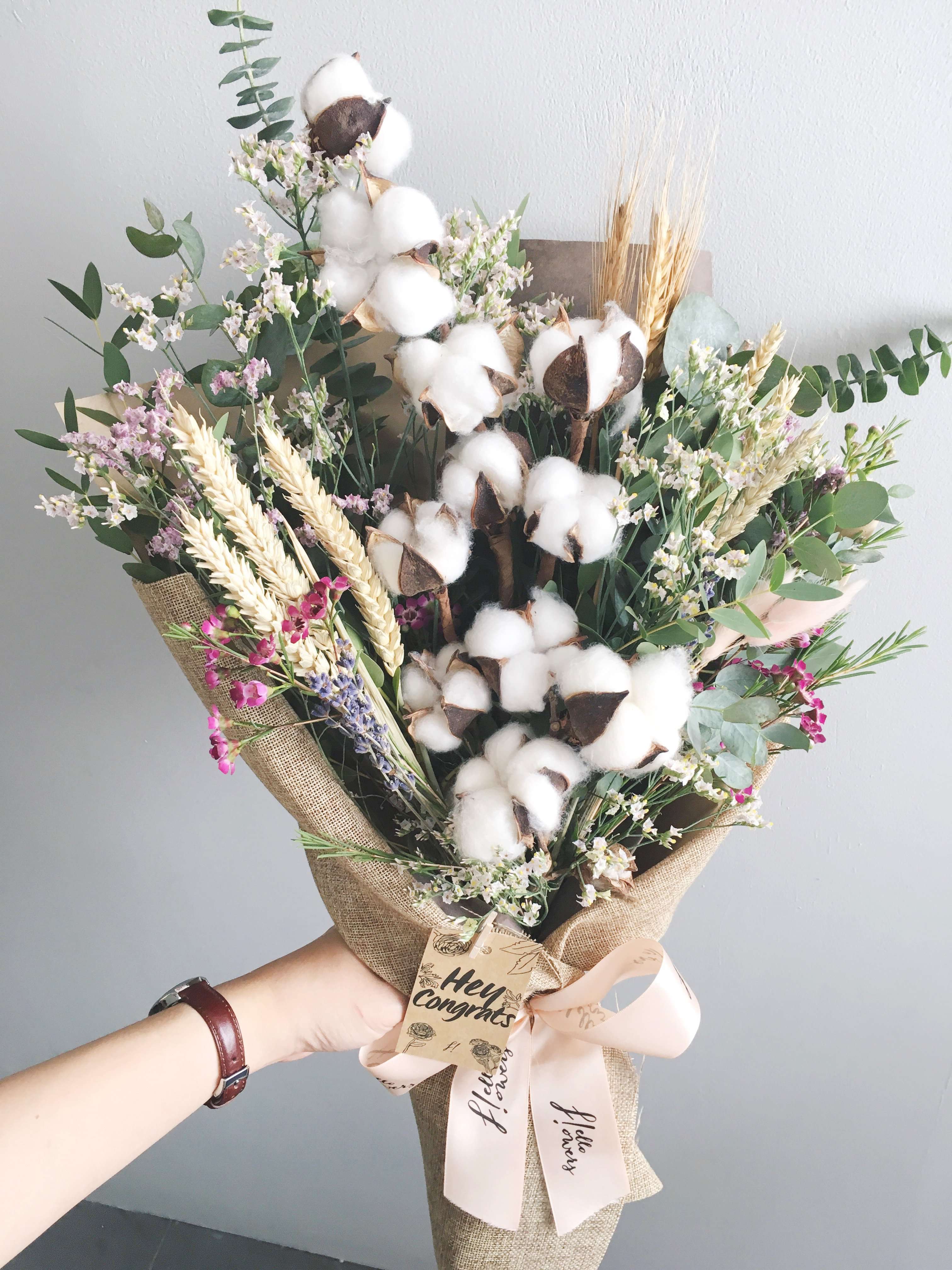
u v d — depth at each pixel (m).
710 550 0.40
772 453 0.43
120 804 0.81
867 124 0.53
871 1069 0.76
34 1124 0.44
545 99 0.56
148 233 0.55
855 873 0.70
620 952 0.50
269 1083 0.90
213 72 0.58
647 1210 0.87
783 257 0.56
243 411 0.47
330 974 0.53
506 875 0.43
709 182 0.56
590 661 0.39
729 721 0.43
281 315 0.45
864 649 0.64
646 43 0.54
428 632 0.49
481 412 0.41
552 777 0.40
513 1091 0.54
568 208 0.58
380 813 0.51
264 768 0.45
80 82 0.59
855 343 0.57
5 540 0.72
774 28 0.53
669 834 0.47
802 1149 0.81
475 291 0.48
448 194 0.59
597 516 0.40
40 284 0.64
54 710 0.78
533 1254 0.55
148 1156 0.97
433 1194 0.59
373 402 0.51
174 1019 0.50
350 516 0.48
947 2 0.51
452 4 0.55
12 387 0.67
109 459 0.44
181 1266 0.97
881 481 0.60
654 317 0.45
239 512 0.36
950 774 0.66
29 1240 0.43
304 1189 0.95
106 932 0.87
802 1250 0.84
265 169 0.44
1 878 0.86
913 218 0.54
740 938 0.74
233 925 0.84
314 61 0.57
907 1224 0.81
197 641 0.41
